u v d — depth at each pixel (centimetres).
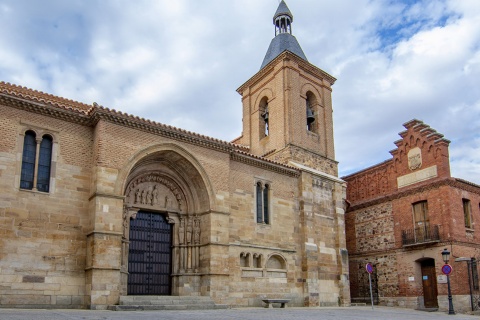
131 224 2633
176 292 2662
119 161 2370
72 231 2242
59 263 2169
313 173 3447
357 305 3559
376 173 4128
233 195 2942
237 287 2777
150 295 2592
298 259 3203
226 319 1667
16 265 2047
